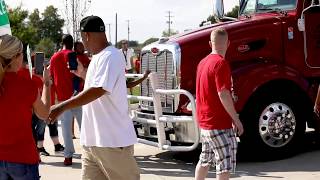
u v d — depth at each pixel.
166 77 7.93
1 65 3.83
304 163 7.61
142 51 8.60
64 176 7.23
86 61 7.87
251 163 7.68
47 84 4.18
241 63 7.90
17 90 3.85
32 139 3.97
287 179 6.72
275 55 8.12
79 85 8.16
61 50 8.15
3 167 3.88
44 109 4.07
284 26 8.17
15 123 3.84
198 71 5.45
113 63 4.30
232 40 7.85
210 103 5.23
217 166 5.27
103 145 4.39
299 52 8.23
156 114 7.61
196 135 7.22
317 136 9.62
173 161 8.14
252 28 8.00
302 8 8.25
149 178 6.98
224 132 5.22
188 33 8.16
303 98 7.97
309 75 8.27
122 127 4.43
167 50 7.86
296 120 7.88
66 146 7.85
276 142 7.77
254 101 7.57
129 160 4.49
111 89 4.27
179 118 7.35
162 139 7.61
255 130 7.56
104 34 4.46
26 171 3.91
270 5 8.70
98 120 4.41
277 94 7.71
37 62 5.34
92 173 4.59
